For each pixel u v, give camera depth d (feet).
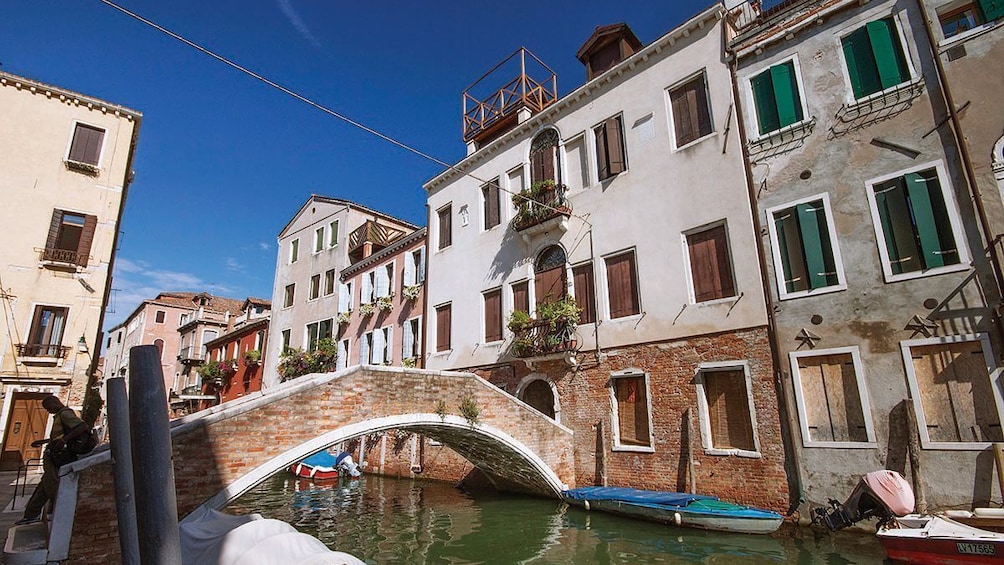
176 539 5.18
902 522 23.95
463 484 51.52
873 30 30.86
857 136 30.53
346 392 29.68
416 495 48.29
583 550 28.66
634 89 42.80
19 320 51.37
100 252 56.18
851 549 25.21
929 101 28.45
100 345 57.77
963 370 25.58
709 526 29.84
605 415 39.58
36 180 54.44
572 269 44.55
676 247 37.60
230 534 17.67
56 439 23.02
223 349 109.40
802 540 27.12
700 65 38.60
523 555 28.58
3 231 52.08
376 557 29.35
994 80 26.81
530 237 48.62
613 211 42.24
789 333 31.01
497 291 51.57
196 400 110.83
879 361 27.71
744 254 33.86
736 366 32.96
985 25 27.40
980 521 22.71
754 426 31.53
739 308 33.42
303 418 27.76
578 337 42.52
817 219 31.22
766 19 36.58
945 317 26.21
